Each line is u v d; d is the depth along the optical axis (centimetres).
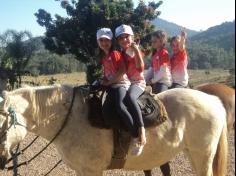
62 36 2688
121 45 415
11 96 393
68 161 414
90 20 2664
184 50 563
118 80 407
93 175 409
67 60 4731
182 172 631
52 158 753
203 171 445
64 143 409
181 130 430
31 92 402
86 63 2789
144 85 424
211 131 439
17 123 387
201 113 437
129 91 409
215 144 446
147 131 414
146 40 2652
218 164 454
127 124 396
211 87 505
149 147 419
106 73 419
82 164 407
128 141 410
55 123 408
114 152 411
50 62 4512
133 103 401
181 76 559
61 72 4650
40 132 411
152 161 429
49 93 409
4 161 382
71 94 417
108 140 408
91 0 2689
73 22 2691
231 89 505
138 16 2662
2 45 2662
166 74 534
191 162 452
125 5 2677
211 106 448
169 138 424
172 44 571
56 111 408
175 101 439
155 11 2736
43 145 859
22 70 2495
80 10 2680
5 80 2284
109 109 401
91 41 2692
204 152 440
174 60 564
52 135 413
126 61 415
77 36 2694
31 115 399
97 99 412
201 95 457
